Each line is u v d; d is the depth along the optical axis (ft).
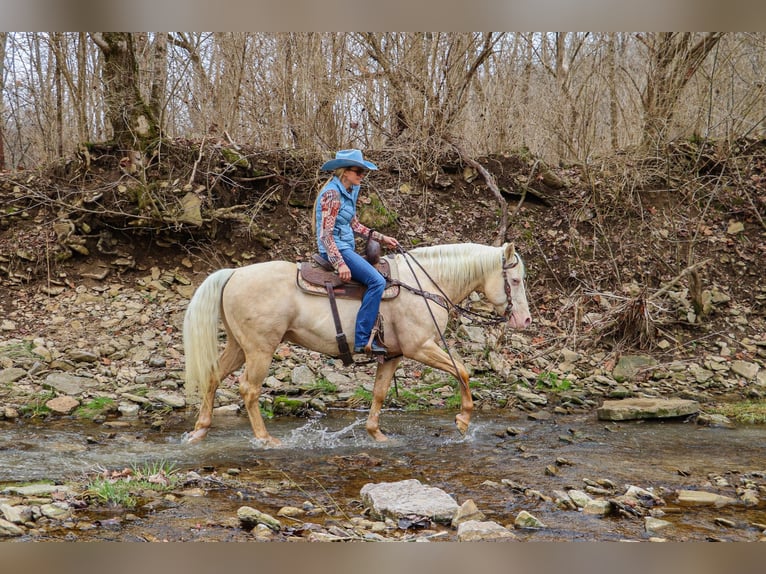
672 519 14.40
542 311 34.30
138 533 12.96
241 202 36.42
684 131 41.29
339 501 15.33
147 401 24.22
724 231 38.14
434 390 27.20
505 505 15.12
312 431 22.07
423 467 18.12
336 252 19.30
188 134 43.37
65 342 28.35
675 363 30.30
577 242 37.19
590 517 14.44
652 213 38.52
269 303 19.61
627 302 31.73
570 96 41.16
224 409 24.31
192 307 19.62
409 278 20.85
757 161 41.14
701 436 21.81
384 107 40.60
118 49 34.65
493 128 42.75
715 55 37.91
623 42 43.86
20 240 32.83
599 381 28.71
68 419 22.66
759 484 16.85
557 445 20.54
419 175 38.50
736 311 34.06
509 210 38.45
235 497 15.34
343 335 19.85
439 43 39.55
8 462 17.67
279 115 38.73
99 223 33.37
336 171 19.90
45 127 47.62
